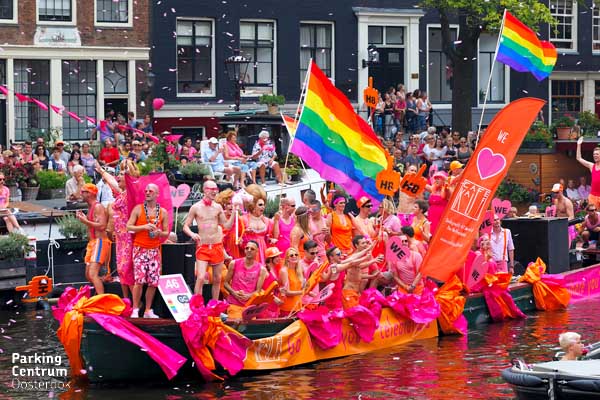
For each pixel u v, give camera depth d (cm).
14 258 2562
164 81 4231
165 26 4219
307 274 2125
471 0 4231
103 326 1852
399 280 2306
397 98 4262
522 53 2681
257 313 2022
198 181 3056
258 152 3114
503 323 2512
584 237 3111
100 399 1797
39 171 3134
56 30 3972
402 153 3875
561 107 5284
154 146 3234
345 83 4609
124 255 1995
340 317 2123
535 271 2683
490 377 1956
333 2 4572
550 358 2122
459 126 4500
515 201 4291
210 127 4306
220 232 2052
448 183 2536
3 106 3922
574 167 4378
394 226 2416
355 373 1994
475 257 2475
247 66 4172
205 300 2088
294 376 1970
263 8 4425
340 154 2273
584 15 5306
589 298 2866
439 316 2347
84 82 4053
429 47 4853
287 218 2236
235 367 1939
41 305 2547
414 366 2052
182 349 1923
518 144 2347
